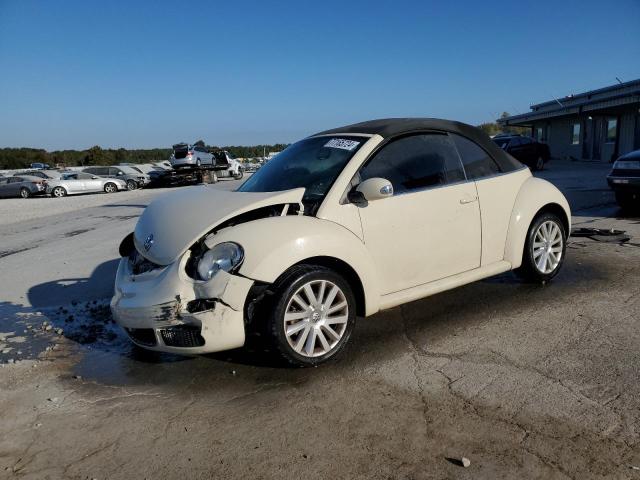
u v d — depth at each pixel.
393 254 3.84
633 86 22.53
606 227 7.82
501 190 4.54
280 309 3.30
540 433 2.63
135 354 4.08
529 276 4.90
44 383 3.64
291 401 3.12
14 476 2.57
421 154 4.16
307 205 3.70
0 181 29.73
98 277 6.77
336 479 2.40
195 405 3.17
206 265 3.27
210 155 32.88
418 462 2.47
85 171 32.75
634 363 3.31
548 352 3.55
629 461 2.38
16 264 8.12
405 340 3.92
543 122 32.50
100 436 2.90
